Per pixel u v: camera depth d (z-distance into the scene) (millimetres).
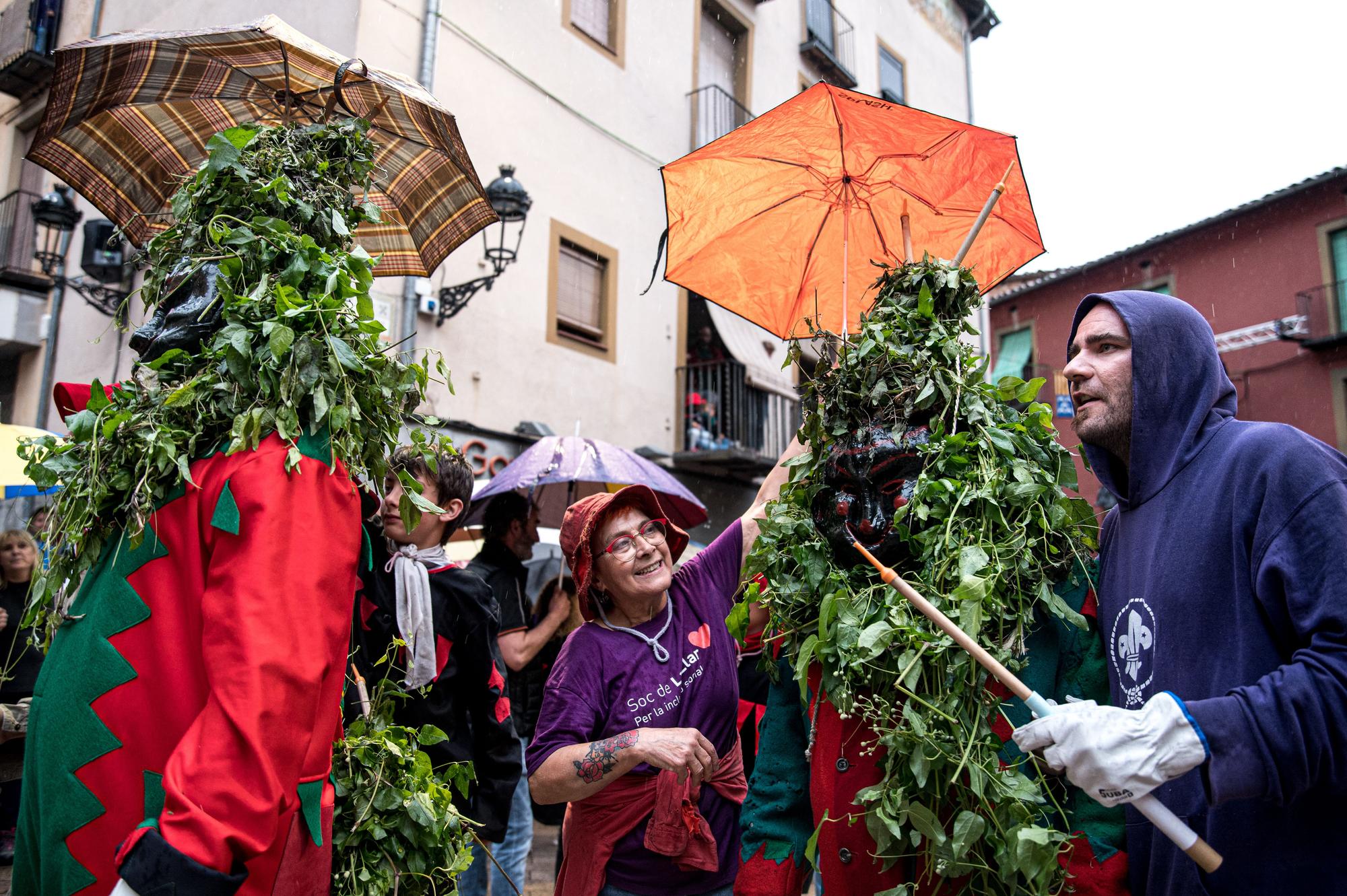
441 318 9219
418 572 2875
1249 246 19750
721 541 2754
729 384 12617
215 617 1532
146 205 2520
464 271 9539
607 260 11344
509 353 9953
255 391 1705
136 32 2234
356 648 2328
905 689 1753
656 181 12109
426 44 9211
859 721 1972
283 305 1729
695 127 12742
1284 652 1678
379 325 1854
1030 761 1854
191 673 1596
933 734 1745
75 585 1773
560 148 10797
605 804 2338
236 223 1864
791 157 2752
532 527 4410
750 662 3178
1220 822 1674
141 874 1378
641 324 11750
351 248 1980
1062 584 1971
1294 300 19031
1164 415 1912
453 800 2990
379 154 2584
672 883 2303
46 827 1583
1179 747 1521
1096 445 2051
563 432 10492
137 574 1646
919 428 2016
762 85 14055
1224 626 1724
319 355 1718
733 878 2410
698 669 2480
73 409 1993
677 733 2232
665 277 2895
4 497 4879
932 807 1796
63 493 1764
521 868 3801
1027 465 1921
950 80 18750
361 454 1851
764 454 12969
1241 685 1665
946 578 1854
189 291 1816
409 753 2141
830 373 2139
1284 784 1511
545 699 2430
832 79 15539
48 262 11070
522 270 10203
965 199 2758
